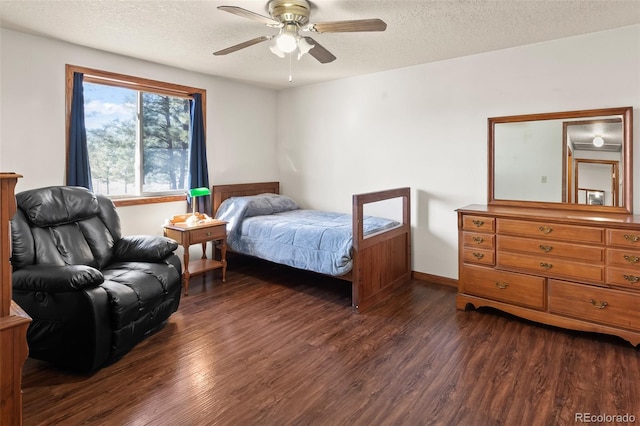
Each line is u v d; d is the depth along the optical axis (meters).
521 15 2.60
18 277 2.20
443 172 3.81
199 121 4.21
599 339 2.63
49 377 2.16
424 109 3.89
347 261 3.13
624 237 2.46
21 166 3.02
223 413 1.85
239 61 3.74
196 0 2.37
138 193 3.85
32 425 1.74
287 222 3.81
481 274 3.09
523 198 3.33
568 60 3.07
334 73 4.24
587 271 2.61
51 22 2.74
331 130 4.68
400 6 2.44
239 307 3.26
